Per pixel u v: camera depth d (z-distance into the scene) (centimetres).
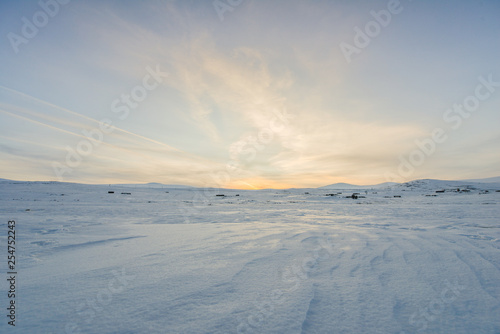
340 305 206
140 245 451
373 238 514
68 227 700
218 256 364
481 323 178
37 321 174
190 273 285
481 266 312
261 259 347
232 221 941
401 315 190
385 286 249
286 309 197
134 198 3031
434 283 258
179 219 1002
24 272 292
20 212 1190
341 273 289
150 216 1125
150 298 215
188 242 475
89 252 400
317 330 168
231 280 263
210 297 219
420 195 4544
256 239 504
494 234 557
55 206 1642
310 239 504
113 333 159
